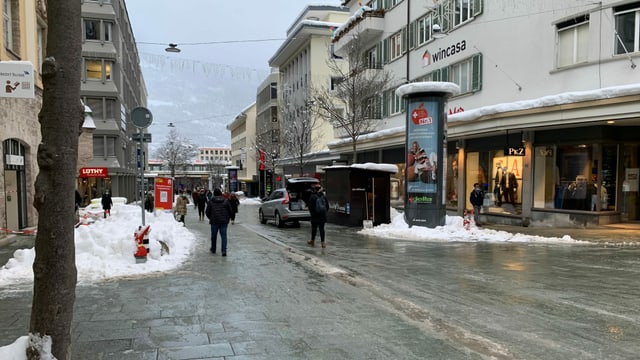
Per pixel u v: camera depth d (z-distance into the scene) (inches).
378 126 1078.4
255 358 168.6
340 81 1062.4
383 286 295.1
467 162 824.9
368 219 726.5
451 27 840.9
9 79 383.2
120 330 199.2
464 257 412.5
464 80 812.0
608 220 618.8
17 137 568.1
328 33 1652.3
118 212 723.4
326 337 193.2
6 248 446.9
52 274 118.9
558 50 633.6
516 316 227.5
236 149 3631.9
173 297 258.2
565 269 350.9
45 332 118.6
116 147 1536.7
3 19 534.9
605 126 600.4
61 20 118.0
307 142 1526.8
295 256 415.5
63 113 118.3
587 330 205.3
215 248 433.4
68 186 120.6
